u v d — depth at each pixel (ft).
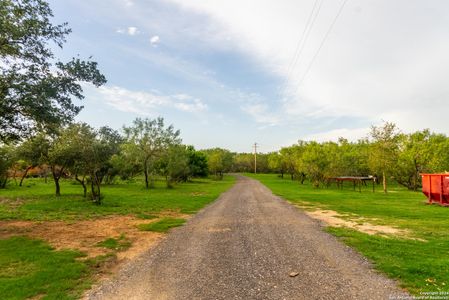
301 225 46.09
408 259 27.35
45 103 41.14
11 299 19.49
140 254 30.99
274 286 21.27
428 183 80.33
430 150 140.77
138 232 42.45
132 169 152.66
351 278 22.70
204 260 28.14
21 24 40.47
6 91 39.93
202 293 20.27
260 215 57.06
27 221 50.90
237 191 125.59
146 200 84.43
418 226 45.75
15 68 41.50
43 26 41.81
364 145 194.18
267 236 38.19
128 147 134.21
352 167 186.19
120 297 19.94
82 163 76.54
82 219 53.31
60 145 75.46
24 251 31.50
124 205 73.00
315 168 148.46
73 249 32.81
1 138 45.50
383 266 25.14
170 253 31.04
